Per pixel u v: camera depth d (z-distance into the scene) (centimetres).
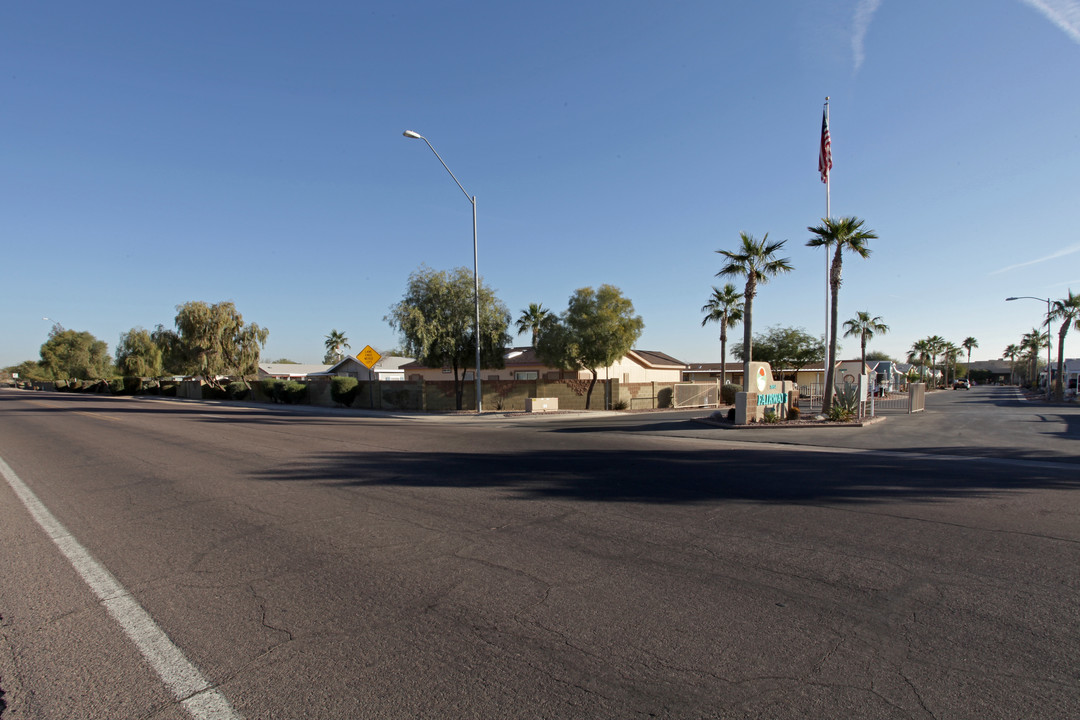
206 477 1030
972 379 16625
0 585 507
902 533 653
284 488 923
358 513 753
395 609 450
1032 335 8538
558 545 611
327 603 462
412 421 2555
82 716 314
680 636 403
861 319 7075
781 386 2230
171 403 4303
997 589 486
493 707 320
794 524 693
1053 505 792
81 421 2398
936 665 362
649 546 606
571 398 3353
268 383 4388
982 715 310
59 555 589
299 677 352
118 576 527
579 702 324
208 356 4806
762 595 475
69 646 394
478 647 388
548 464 1174
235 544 620
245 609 452
